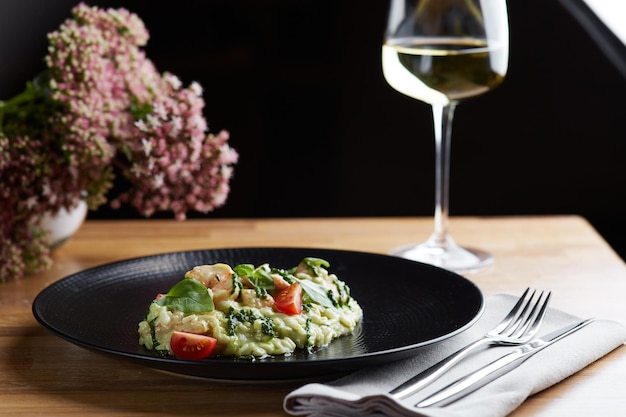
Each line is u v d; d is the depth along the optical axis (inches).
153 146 38.4
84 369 30.8
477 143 66.8
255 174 67.1
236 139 66.5
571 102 66.1
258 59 65.4
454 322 31.6
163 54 64.9
